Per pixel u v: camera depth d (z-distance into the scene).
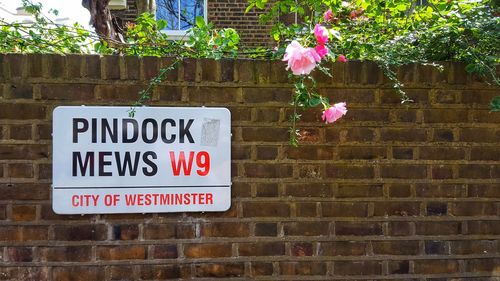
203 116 2.61
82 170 2.54
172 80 2.60
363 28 3.11
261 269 2.65
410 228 2.72
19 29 2.84
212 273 2.63
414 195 2.72
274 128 2.65
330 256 2.68
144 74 2.59
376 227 2.71
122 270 2.58
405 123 2.71
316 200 2.68
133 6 7.77
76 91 2.55
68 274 2.55
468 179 2.75
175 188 2.59
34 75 2.53
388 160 2.71
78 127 2.54
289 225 2.66
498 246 2.76
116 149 2.55
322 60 2.67
